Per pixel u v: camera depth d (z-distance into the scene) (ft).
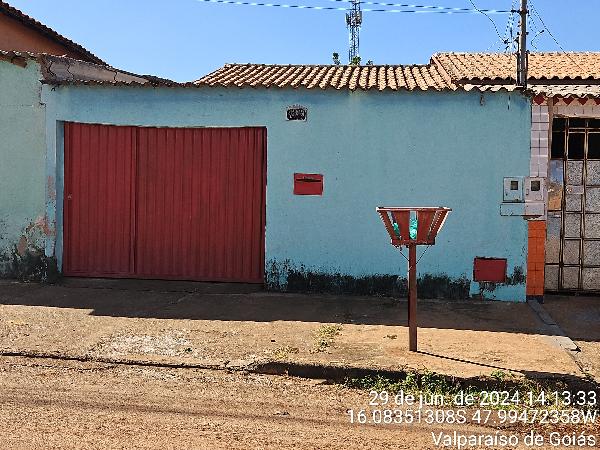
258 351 18.48
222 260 27.73
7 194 28.22
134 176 28.04
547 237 26.81
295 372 17.26
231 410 14.66
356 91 25.84
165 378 16.69
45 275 28.04
